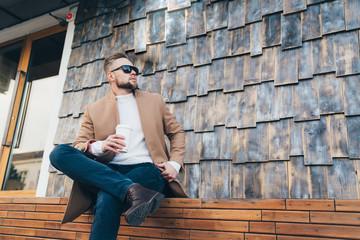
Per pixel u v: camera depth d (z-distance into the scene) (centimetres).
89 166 155
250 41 241
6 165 363
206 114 242
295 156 203
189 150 239
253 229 157
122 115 195
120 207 149
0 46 435
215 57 251
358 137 189
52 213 214
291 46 225
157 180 174
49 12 379
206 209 169
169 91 262
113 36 311
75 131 295
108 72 207
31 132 368
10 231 229
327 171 192
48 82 380
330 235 142
